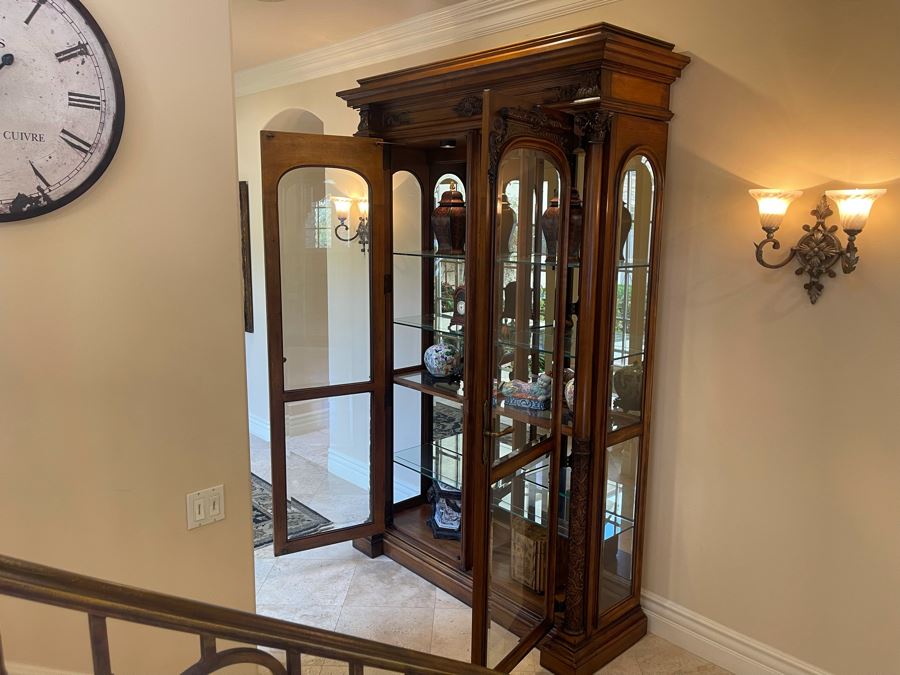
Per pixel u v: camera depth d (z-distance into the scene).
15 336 1.45
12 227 1.41
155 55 1.57
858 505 2.20
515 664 2.41
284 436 3.09
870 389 2.13
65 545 1.58
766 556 2.46
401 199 3.29
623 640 2.71
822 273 2.18
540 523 2.55
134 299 1.61
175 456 1.74
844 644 2.30
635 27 2.58
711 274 2.48
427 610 3.04
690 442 2.63
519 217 2.20
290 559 3.50
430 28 3.33
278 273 2.94
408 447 3.79
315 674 2.61
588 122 2.24
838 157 2.12
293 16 3.28
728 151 2.38
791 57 2.19
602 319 2.37
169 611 0.86
